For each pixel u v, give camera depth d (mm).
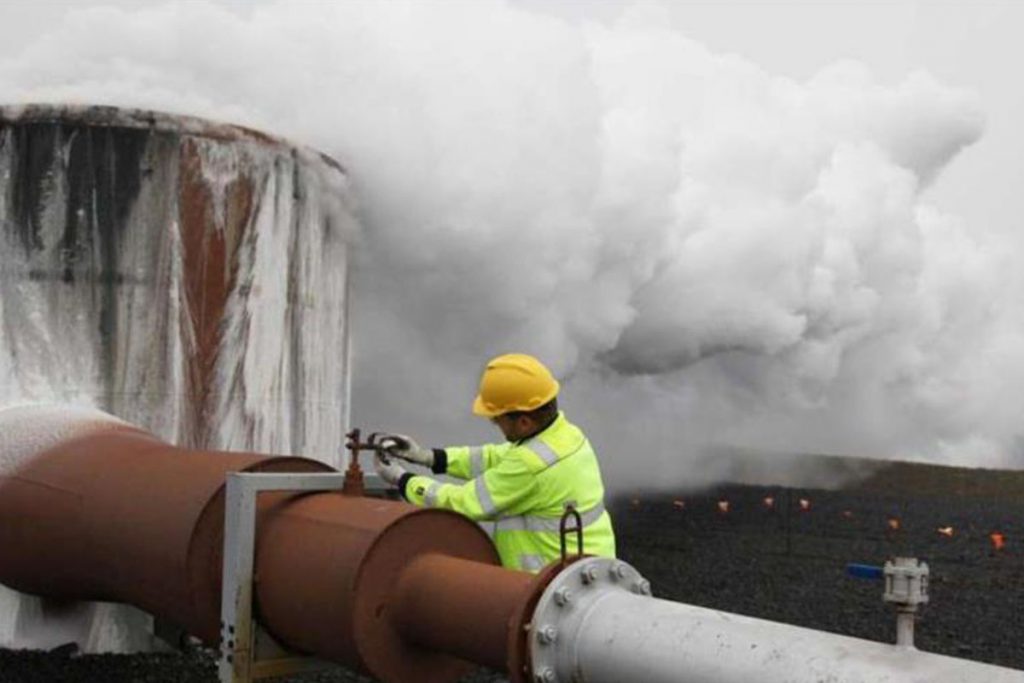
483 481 4309
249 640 4184
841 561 12617
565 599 3295
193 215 7633
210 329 7695
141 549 4777
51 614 6863
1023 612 9953
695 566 12336
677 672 2971
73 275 7461
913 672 2635
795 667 2777
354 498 4230
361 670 3893
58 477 5688
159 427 7516
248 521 4184
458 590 3660
